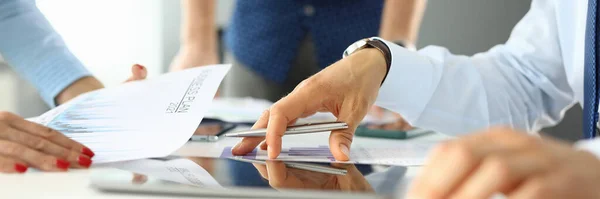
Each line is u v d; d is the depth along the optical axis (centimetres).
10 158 56
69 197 46
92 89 107
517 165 29
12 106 244
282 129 67
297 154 70
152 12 297
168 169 56
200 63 169
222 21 278
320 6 167
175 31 299
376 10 168
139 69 99
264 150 72
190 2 169
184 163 60
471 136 32
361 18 167
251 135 68
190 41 171
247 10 175
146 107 76
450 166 31
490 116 92
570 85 92
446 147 32
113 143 66
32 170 56
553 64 96
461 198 30
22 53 110
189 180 49
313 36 169
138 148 64
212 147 75
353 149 77
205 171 55
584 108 77
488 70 95
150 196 46
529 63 96
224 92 183
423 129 97
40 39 110
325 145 79
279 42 171
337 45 168
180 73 88
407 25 160
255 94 179
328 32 168
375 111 119
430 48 97
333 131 69
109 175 52
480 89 92
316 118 105
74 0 287
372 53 80
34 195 47
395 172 57
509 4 272
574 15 88
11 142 57
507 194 30
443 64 91
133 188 46
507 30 274
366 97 73
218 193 45
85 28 291
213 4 171
